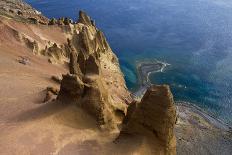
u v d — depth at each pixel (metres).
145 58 109.69
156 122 34.97
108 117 40.56
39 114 39.34
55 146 34.22
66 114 39.28
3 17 77.81
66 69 75.19
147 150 34.81
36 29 84.62
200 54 112.62
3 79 54.19
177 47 118.69
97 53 86.44
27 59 68.19
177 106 78.62
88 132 37.94
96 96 40.34
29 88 51.94
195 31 133.12
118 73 89.62
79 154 33.84
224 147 62.50
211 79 95.06
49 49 77.19
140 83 91.06
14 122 37.62
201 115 74.81
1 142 33.06
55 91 50.25
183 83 92.44
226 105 80.94
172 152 36.31
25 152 32.34
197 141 63.47
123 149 34.94
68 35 90.38
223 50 115.88
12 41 71.88
